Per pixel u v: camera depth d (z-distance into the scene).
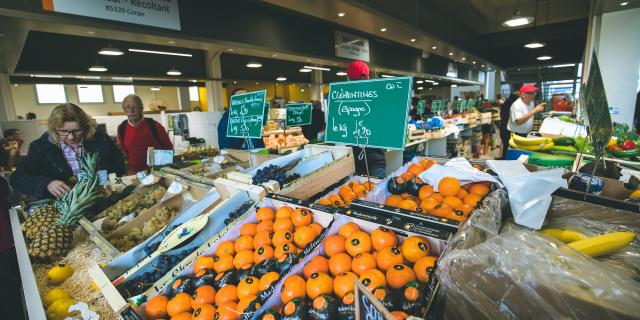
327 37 7.29
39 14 3.12
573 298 0.54
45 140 2.06
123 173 2.45
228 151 2.72
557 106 7.95
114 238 1.47
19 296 1.71
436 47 8.94
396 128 1.43
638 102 4.73
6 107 8.57
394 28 6.25
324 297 0.78
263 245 1.08
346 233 1.02
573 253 0.62
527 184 1.00
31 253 1.30
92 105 14.87
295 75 12.47
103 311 1.00
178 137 6.90
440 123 5.41
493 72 20.36
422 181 1.38
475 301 0.62
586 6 9.79
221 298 0.89
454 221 0.91
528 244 0.64
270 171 1.60
